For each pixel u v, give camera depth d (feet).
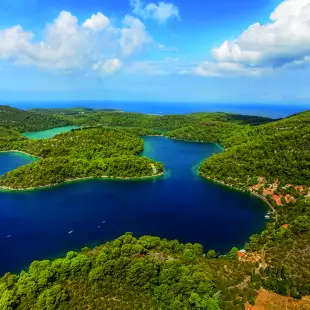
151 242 334.65
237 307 247.91
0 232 428.97
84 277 277.23
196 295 245.04
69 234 424.05
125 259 284.20
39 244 396.78
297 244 335.88
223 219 476.13
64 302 247.70
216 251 379.76
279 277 285.43
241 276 287.07
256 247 350.84
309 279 278.05
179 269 277.85
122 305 248.52
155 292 257.75
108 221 466.29
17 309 243.60
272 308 249.34
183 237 417.69
